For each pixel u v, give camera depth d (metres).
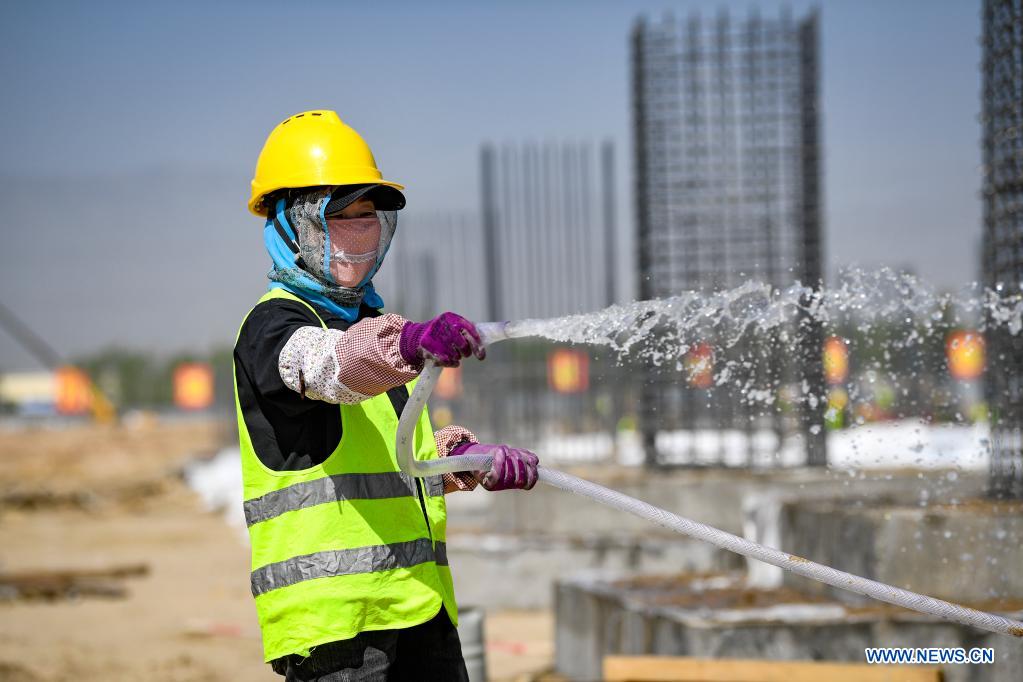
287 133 3.26
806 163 11.55
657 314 3.06
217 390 30.61
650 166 11.60
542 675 7.40
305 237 3.17
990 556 5.65
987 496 6.47
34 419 72.19
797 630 5.61
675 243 11.57
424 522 3.18
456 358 2.82
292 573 3.00
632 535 10.49
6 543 17.14
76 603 11.50
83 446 41.88
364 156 3.24
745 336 3.62
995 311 5.00
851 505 6.52
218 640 9.36
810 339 4.64
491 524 11.17
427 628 3.21
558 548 10.10
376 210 3.30
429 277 17.67
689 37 11.62
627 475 11.20
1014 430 6.29
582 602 7.10
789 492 9.98
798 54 11.61
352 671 3.01
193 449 39.81
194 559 15.05
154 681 7.75
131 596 11.95
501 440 13.90
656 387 11.17
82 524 19.89
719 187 11.56
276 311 3.08
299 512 3.02
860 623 5.56
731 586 6.95
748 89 11.58
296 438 3.05
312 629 2.97
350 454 3.08
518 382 13.94
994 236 6.34
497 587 10.09
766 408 10.85
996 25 6.26
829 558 6.29
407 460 2.99
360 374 2.81
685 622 5.72
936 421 5.73
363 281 3.25
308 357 2.87
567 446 15.20
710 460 11.40
